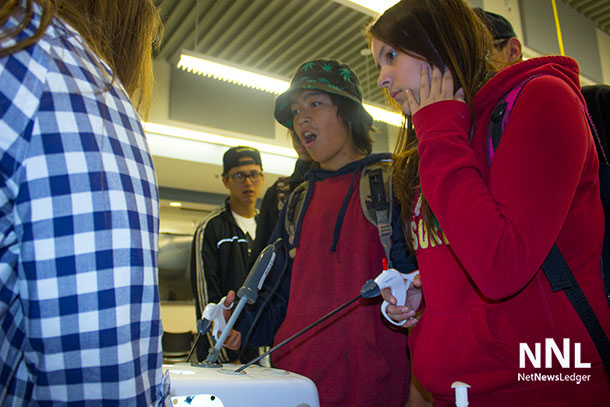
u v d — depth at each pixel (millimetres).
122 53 503
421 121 697
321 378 980
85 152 351
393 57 803
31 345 340
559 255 579
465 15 760
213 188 6191
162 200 6012
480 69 742
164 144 4895
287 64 4914
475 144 686
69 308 333
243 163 2414
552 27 4352
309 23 4188
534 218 531
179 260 6137
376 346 959
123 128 400
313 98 1204
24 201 330
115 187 364
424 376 701
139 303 366
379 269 1040
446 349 667
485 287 559
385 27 777
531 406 589
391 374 972
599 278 594
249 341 1164
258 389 661
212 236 2213
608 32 5305
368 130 1271
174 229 6230
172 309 5914
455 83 742
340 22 4164
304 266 1109
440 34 727
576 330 570
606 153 831
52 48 360
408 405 1026
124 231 362
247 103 5391
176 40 4590
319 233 1110
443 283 715
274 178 5840
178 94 4977
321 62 1218
